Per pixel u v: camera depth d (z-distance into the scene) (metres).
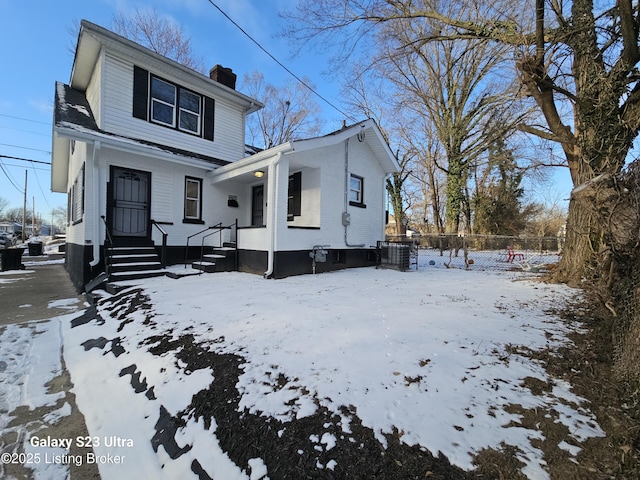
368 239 11.05
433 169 24.80
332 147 9.41
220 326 3.87
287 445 1.92
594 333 3.41
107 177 7.89
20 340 4.35
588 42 5.89
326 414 2.12
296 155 8.23
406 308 4.56
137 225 8.52
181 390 2.68
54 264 15.41
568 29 5.86
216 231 10.16
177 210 9.34
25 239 36.72
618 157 5.62
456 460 1.69
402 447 1.80
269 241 7.73
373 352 2.96
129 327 4.28
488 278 8.00
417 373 2.55
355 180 10.62
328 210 9.30
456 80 17.30
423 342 3.18
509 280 7.56
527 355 2.87
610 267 3.01
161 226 8.93
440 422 1.97
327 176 9.26
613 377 2.43
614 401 2.15
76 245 8.92
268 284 6.77
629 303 2.46
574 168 6.54
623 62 5.22
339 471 1.71
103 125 8.08
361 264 10.72
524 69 6.00
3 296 7.13
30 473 2.05
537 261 13.09
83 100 10.20
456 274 8.96
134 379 3.08
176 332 3.82
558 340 3.23
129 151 7.71
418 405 2.15
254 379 2.61
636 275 2.39
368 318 4.03
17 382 3.24
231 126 11.40
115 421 2.55
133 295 5.76
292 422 2.09
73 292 7.67
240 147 11.70
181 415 2.42
